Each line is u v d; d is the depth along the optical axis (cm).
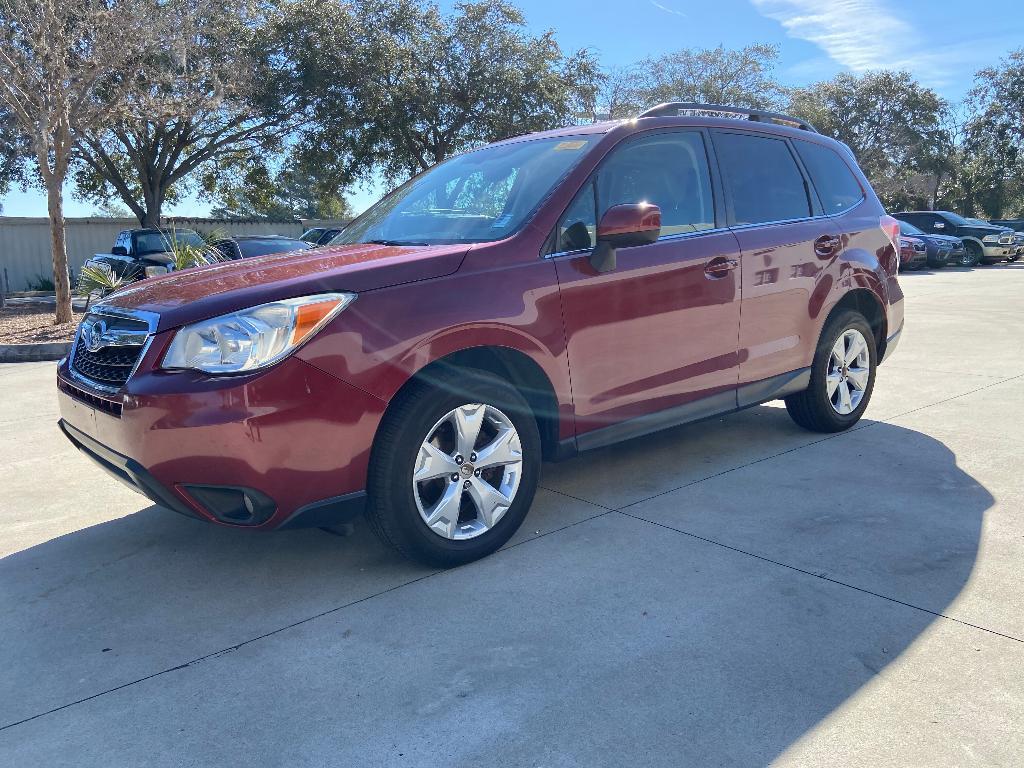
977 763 212
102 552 368
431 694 249
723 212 440
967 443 491
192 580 337
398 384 309
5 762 225
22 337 1181
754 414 581
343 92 2380
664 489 425
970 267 2425
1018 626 279
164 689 258
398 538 321
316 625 295
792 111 3397
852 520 375
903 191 4375
